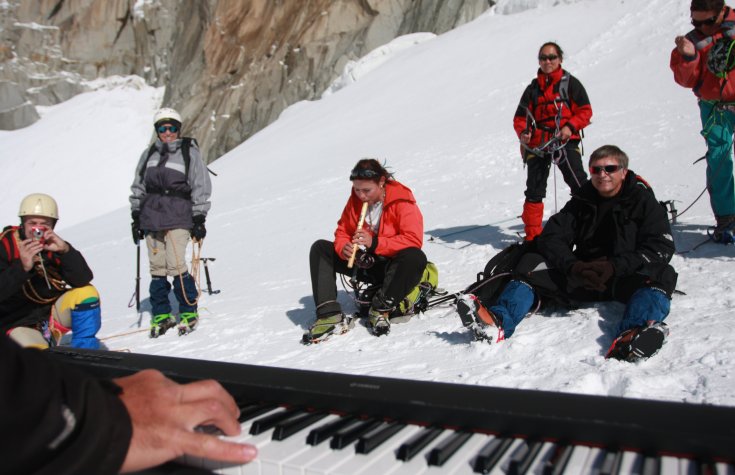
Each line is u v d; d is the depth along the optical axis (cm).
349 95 2642
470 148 1421
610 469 102
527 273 389
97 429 89
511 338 363
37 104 4419
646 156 941
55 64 4497
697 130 1043
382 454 116
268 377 148
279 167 1945
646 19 2228
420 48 2864
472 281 538
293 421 126
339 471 110
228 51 3947
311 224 1055
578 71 2016
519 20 2680
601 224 393
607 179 379
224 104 3775
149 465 102
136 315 689
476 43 2619
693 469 103
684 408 114
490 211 842
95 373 173
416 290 459
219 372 156
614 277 378
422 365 355
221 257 930
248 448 112
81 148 4066
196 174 563
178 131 578
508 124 1627
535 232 616
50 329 464
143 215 555
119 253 1252
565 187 913
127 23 4566
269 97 3609
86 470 87
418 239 446
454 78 2361
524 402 123
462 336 395
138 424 104
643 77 1717
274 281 703
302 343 452
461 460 113
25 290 451
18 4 4506
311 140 2198
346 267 468
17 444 80
